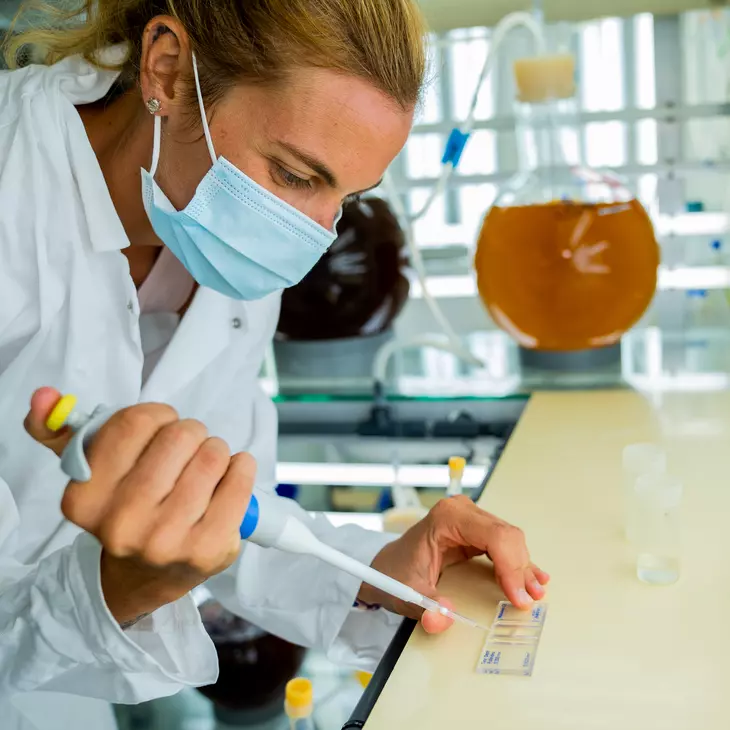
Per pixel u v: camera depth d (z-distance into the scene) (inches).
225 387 51.7
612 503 44.0
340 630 42.7
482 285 62.3
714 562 37.2
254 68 35.1
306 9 33.9
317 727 42.9
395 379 64.6
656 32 64.8
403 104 35.9
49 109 41.4
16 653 29.4
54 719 44.4
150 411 25.0
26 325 41.5
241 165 37.4
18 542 42.7
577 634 32.9
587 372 63.0
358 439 60.4
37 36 45.8
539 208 58.7
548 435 53.9
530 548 40.1
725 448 49.6
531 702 29.1
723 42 64.2
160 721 46.9
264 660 47.1
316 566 43.1
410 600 32.9
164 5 38.8
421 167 70.7
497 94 67.8
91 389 43.5
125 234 42.3
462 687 30.4
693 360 64.7
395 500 55.5
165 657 31.9
